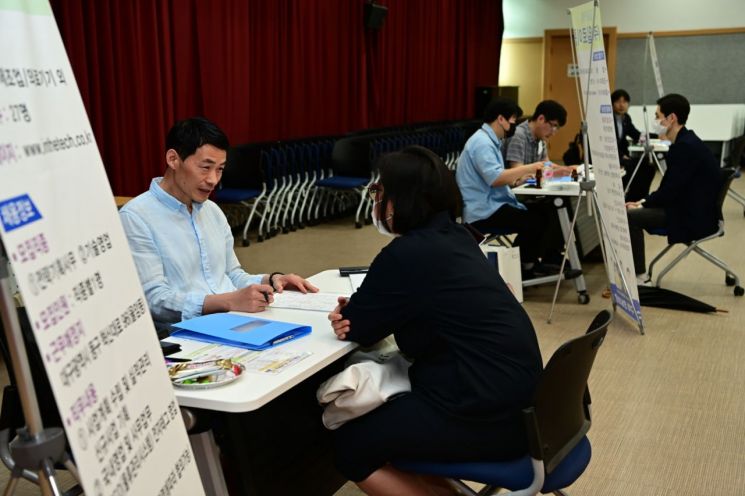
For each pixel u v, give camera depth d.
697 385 3.61
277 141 7.41
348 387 1.83
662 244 6.77
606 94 3.90
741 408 3.35
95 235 1.15
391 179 1.93
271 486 2.05
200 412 1.72
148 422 1.24
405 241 1.89
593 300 5.04
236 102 7.18
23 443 1.24
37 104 1.04
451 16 11.46
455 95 11.97
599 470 2.81
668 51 12.74
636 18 12.81
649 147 6.84
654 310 4.79
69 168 1.10
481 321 1.83
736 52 12.36
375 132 8.86
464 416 1.79
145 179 6.11
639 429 3.15
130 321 1.23
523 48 13.80
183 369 1.73
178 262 2.45
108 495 1.06
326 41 8.52
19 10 1.03
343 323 1.93
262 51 7.62
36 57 1.06
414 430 1.80
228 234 2.70
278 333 1.97
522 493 1.77
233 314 2.18
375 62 9.53
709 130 12.27
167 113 6.37
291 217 7.47
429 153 1.97
